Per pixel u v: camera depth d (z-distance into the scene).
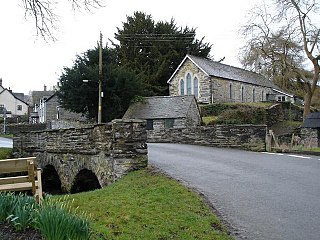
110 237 5.76
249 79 50.25
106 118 39.22
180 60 52.00
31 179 7.97
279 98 54.12
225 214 7.33
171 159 14.73
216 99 42.44
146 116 36.22
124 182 9.94
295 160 14.84
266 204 8.02
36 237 5.23
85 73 38.03
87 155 13.73
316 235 6.21
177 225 6.49
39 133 18.84
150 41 53.16
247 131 19.80
